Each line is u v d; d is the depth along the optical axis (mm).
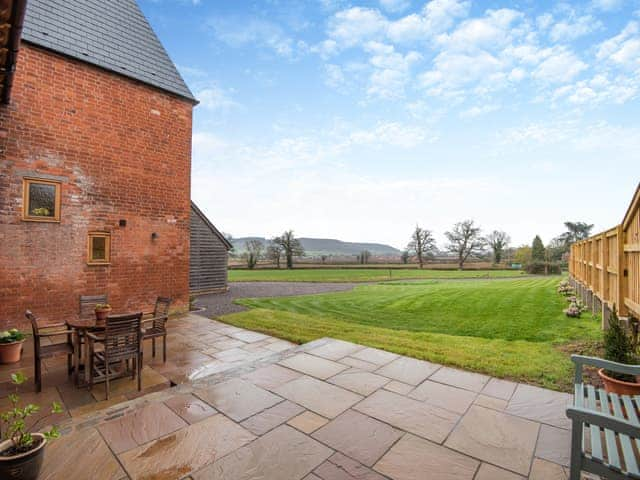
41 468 2236
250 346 5797
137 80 7789
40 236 6398
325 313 8922
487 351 4953
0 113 5957
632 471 1705
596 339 5305
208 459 2389
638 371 2611
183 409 3168
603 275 5824
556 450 2486
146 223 8016
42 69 6441
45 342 5977
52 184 6551
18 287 6145
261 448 2531
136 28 8352
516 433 2732
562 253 32562
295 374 4086
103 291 7234
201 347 5742
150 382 4211
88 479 2166
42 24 6590
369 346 5305
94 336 3953
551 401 3312
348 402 3320
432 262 38250
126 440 2635
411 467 2299
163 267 8352
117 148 7496
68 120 6770
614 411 2336
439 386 3703
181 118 8750
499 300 9539
